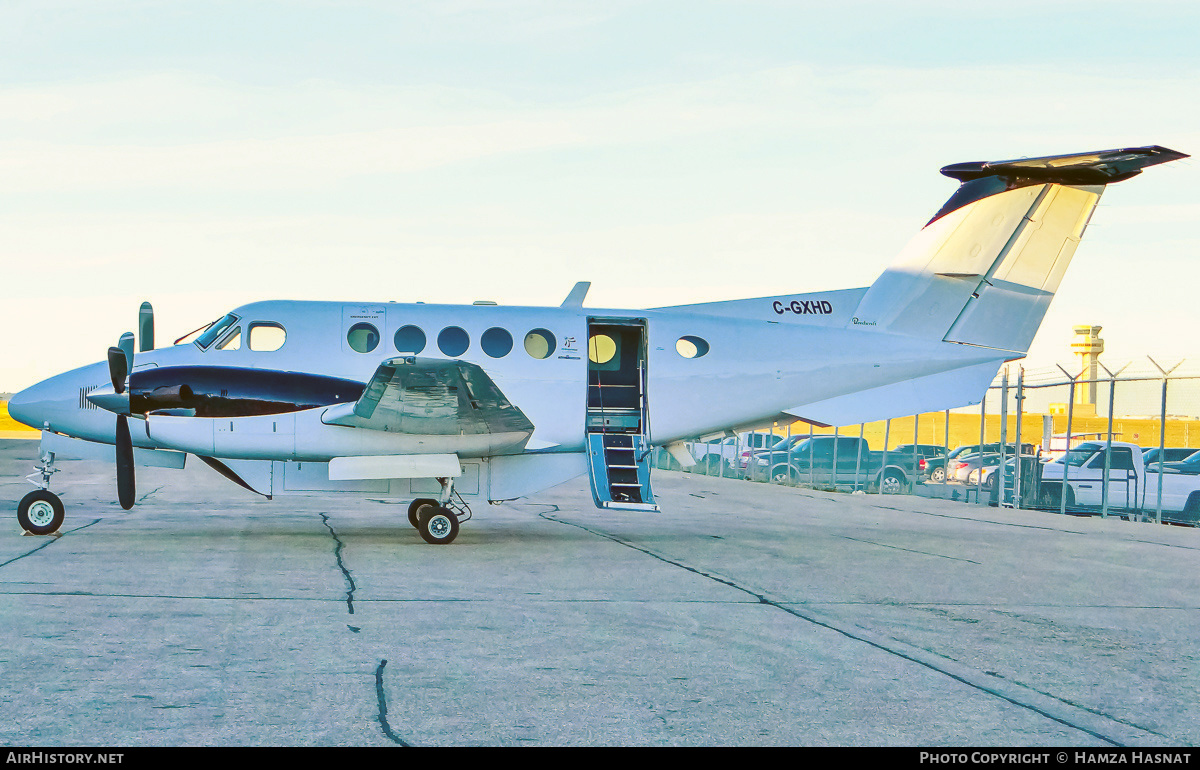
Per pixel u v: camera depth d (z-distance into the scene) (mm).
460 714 4676
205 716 4516
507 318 12516
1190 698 5340
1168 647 6652
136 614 6730
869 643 6508
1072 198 13414
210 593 7645
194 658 5570
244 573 8727
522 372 12398
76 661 5426
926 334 13594
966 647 6484
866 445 28203
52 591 7516
